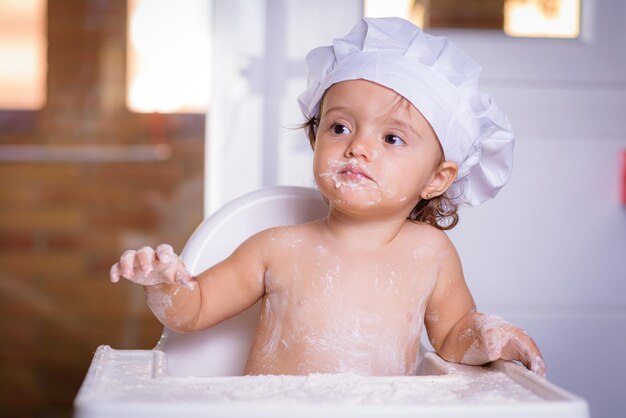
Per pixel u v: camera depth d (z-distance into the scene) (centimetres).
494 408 54
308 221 96
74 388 282
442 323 86
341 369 80
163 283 76
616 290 156
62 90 342
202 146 341
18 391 279
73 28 343
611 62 154
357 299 82
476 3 153
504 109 153
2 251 322
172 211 336
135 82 343
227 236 95
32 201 329
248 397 58
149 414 53
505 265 154
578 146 154
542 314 155
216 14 154
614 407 157
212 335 91
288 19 154
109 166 335
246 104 155
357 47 85
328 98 83
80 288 320
